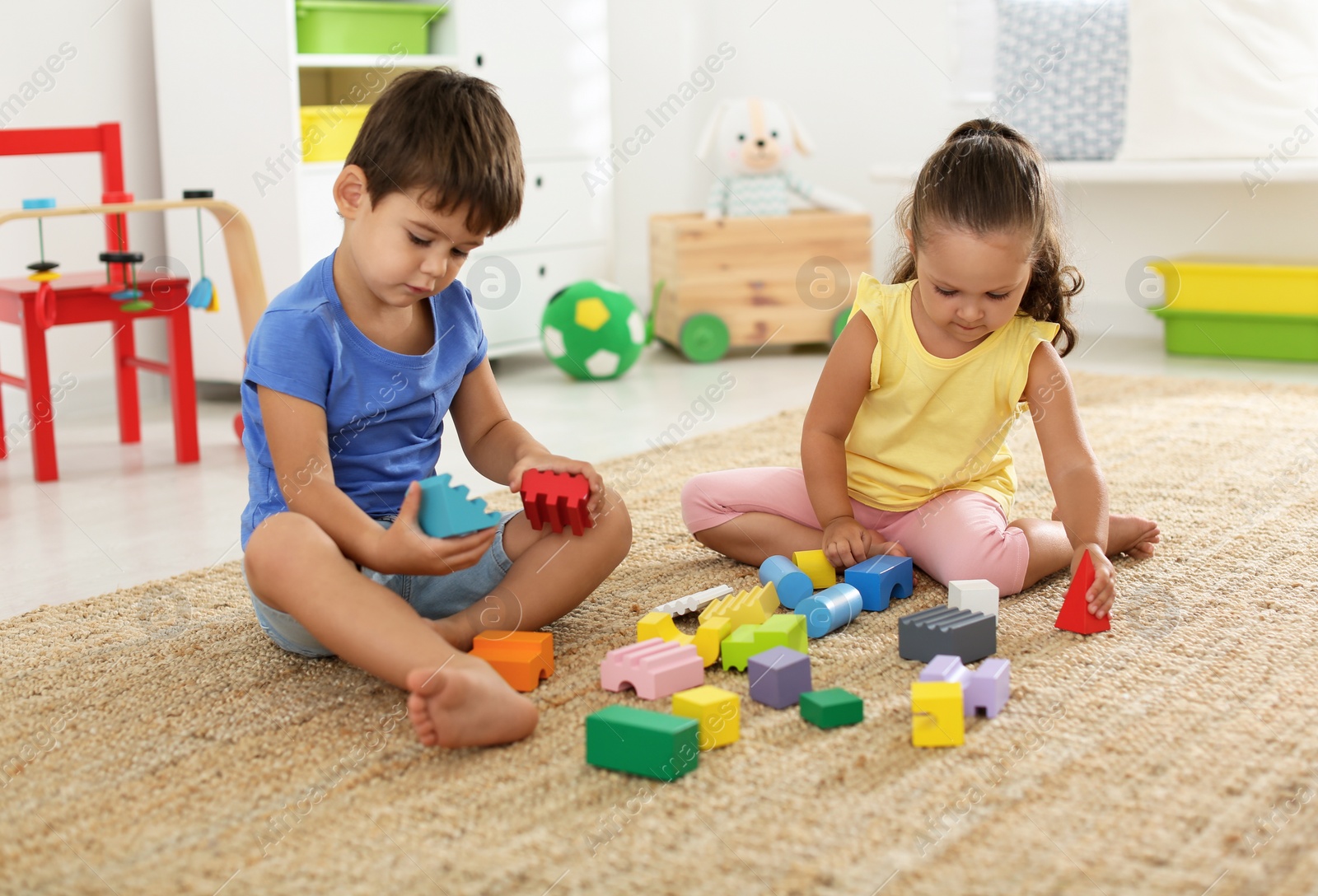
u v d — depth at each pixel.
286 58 2.16
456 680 0.78
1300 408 1.95
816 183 3.27
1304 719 0.83
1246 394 2.08
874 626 1.07
